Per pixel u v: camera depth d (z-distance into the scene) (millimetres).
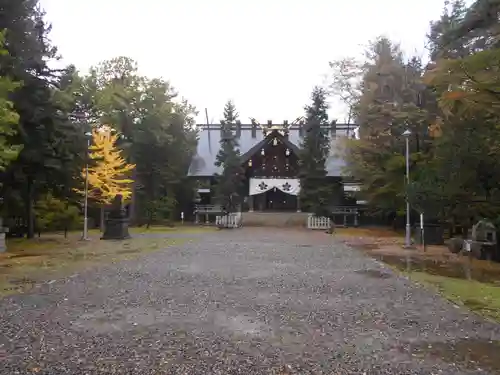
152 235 34031
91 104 37938
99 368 5902
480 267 16828
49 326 7855
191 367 5977
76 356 6340
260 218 50906
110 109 45719
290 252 21391
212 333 7520
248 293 11000
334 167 54625
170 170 52719
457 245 21844
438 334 7629
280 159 56344
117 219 29422
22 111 21547
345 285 12305
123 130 47281
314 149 47906
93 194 38219
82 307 9336
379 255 20922
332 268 15836
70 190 27656
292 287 11875
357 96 41594
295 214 51344
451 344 7090
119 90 46000
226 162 50844
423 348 6879
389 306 9719
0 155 16750
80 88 38656
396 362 6262
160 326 7914
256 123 62562
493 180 18891
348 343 7086
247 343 7012
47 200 31953
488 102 13617
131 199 48969
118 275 13773
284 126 55312
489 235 19438
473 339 7363
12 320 8250
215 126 64562
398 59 36250
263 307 9469
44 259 18203
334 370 5941
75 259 18203
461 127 18422
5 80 16500
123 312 8930
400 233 38969
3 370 5797
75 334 7391
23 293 10836
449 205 21297
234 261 17547
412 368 6043
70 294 10719
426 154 31266
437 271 15672
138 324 8031
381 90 35531
